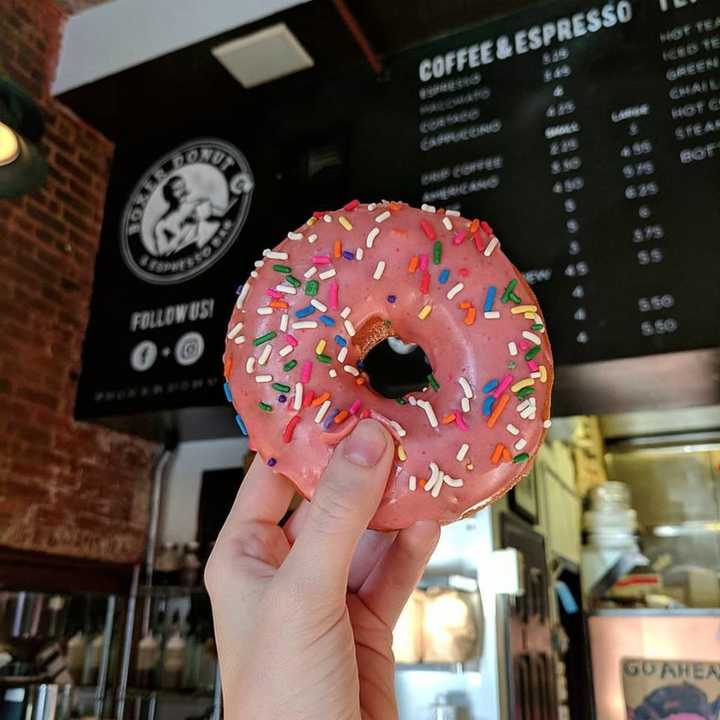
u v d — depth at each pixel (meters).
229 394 0.26
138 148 0.73
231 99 0.67
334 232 0.26
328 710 0.20
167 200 0.69
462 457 0.23
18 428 0.62
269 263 0.26
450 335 0.24
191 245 0.66
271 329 0.25
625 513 0.94
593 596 0.91
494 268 0.25
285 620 0.21
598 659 0.73
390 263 0.25
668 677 0.69
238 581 0.23
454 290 0.24
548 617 0.77
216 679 0.65
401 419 0.24
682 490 1.08
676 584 1.03
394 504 0.23
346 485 0.21
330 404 0.24
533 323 0.24
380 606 0.29
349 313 0.25
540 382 0.24
